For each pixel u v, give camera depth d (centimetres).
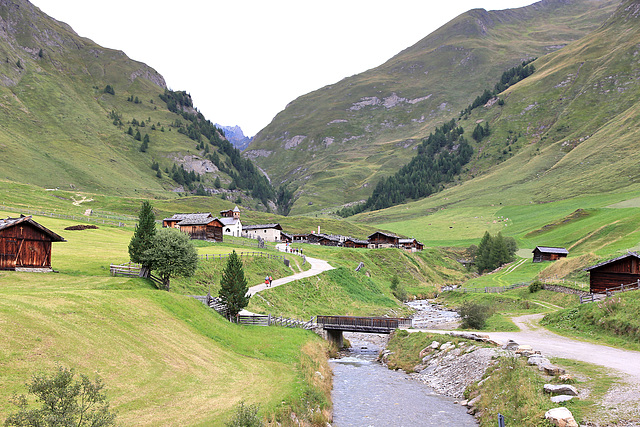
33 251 4809
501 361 3225
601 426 2014
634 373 2680
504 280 10381
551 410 2155
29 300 2778
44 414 1398
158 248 4841
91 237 8631
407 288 11456
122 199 19588
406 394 3450
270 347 3922
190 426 2017
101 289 4088
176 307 3831
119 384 2300
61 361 2253
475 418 2833
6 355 2091
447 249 17288
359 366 4519
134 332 3011
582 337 4147
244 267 7550
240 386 2744
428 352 4391
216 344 3534
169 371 2689
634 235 10431
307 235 16688
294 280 7644
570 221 15550
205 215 11656
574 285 7081
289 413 2459
